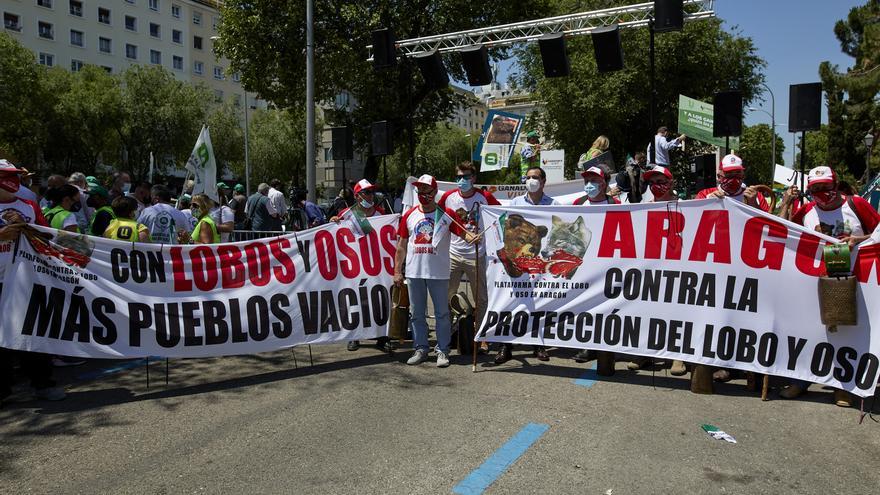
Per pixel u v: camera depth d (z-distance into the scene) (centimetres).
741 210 497
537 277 568
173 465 367
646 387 521
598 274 548
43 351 486
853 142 3225
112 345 512
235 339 557
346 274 613
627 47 2555
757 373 524
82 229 751
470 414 451
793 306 480
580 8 2561
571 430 418
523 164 1063
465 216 635
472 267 641
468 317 637
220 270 554
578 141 2861
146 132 4144
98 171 4466
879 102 2666
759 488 334
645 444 393
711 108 1334
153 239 704
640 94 2653
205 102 4547
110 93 4012
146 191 900
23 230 484
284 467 362
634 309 534
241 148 4703
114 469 362
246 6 1769
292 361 616
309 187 1465
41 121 3756
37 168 3978
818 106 832
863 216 502
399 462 367
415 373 566
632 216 539
